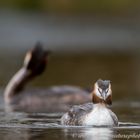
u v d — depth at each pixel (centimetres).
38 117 1972
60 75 3412
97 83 1717
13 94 2530
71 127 1680
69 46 5434
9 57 4419
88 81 3095
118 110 2175
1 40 5434
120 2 7281
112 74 3472
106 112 1702
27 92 2527
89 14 7050
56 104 2455
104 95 1691
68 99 2483
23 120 1884
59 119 1909
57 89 2525
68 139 1473
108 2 7319
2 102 2494
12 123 1800
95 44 5647
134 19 6894
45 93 2495
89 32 6234
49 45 5434
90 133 1562
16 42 5362
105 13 7131
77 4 7238
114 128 1658
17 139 1482
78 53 4875
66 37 5875
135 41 5906
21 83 2555
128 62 4203
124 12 7144
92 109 1714
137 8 7181
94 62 4188
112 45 5578
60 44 5547
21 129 1659
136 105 2327
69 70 3672
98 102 1708
